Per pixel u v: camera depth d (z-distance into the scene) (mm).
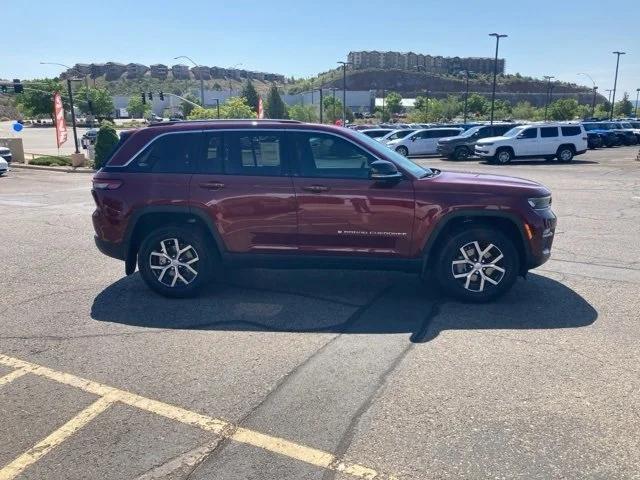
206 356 4203
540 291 5742
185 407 3451
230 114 54250
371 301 5449
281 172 5266
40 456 2957
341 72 199875
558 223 9711
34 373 3949
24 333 4715
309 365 4020
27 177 20875
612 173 19875
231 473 2799
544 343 4371
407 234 5168
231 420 3295
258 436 3123
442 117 93062
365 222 5168
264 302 5445
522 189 5199
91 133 40906
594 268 6668
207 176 5320
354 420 3273
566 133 25312
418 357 4133
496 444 3020
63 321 4988
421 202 5113
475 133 28078
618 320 4879
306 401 3502
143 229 5637
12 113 131000
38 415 3375
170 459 2922
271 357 4168
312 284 6027
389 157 5246
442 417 3291
